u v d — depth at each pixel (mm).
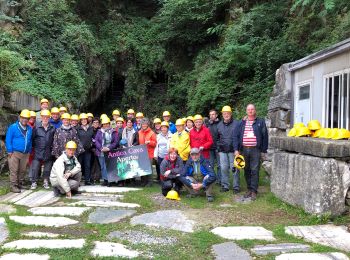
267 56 13539
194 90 17672
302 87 8547
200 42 21031
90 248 4758
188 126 9320
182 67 22031
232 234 5371
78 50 17656
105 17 23641
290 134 7508
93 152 9820
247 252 4668
